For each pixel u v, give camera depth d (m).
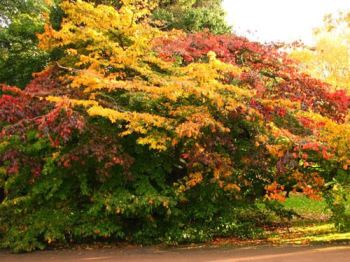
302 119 8.63
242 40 10.61
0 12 18.84
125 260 7.25
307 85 9.62
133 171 8.63
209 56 9.10
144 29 9.58
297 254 7.16
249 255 7.26
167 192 8.54
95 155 7.98
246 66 9.95
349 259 6.65
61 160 8.02
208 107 8.24
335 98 9.56
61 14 14.42
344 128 7.83
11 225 8.64
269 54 10.16
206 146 8.09
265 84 9.32
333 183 8.28
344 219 8.27
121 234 8.59
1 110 7.92
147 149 8.66
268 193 8.70
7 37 14.75
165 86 7.98
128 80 8.94
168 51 9.74
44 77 9.62
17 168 8.01
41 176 8.65
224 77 8.85
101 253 7.94
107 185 8.55
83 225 8.52
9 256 7.90
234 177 8.56
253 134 8.52
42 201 8.76
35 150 8.58
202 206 8.87
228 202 9.12
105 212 8.45
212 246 8.30
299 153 7.90
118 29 9.39
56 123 7.76
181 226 8.80
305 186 8.37
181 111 8.00
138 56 9.23
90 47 9.01
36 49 13.87
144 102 8.29
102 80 8.10
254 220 10.42
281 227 10.43
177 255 7.54
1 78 14.13
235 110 8.03
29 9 18.89
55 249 8.42
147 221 8.74
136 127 7.71
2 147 8.39
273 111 8.46
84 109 8.30
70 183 8.85
